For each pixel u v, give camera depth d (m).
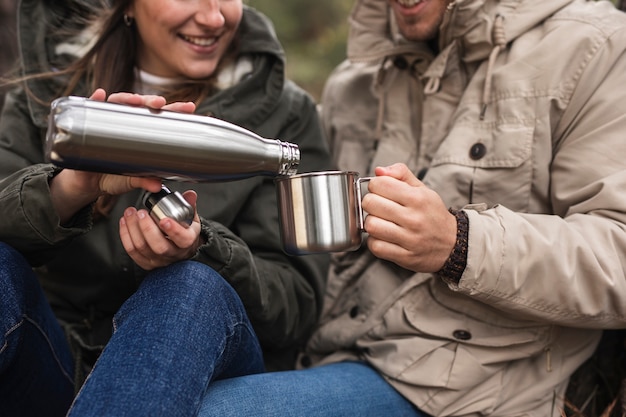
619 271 1.24
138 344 1.05
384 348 1.45
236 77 1.65
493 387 1.38
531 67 1.40
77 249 1.49
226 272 1.31
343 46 6.21
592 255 1.23
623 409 1.47
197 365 1.08
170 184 1.53
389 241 1.22
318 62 6.22
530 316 1.29
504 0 1.47
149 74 1.67
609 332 1.58
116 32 1.64
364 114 1.73
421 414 1.41
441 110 1.55
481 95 1.46
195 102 1.61
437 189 1.44
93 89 1.63
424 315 1.43
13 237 1.26
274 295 1.47
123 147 0.98
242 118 1.59
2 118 1.63
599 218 1.28
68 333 1.51
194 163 1.04
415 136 1.61
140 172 1.04
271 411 1.23
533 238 1.24
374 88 1.69
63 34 1.69
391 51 1.59
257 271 1.42
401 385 1.40
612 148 1.32
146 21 1.56
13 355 1.23
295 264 1.57
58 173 1.25
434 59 1.56
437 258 1.24
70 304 1.57
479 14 1.46
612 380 1.58
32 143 1.59
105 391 0.99
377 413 1.35
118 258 1.48
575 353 1.45
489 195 1.41
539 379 1.41
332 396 1.32
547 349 1.41
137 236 1.14
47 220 1.23
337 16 6.72
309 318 1.57
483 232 1.24
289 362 1.66
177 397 1.02
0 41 2.28
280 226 1.19
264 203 1.59
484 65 1.48
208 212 1.51
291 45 6.53
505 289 1.25
